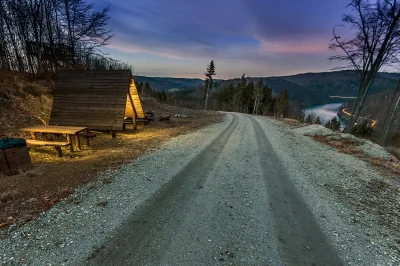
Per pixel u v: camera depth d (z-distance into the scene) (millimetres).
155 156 7309
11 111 9781
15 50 15789
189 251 2963
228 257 2885
